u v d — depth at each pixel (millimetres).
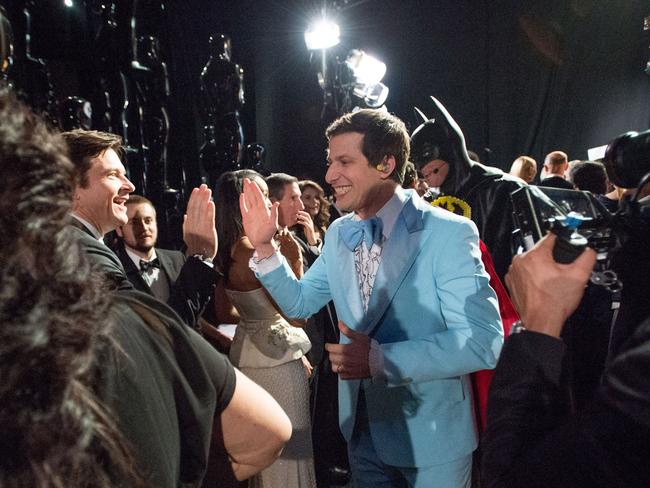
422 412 1398
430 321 1405
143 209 2516
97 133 1528
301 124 7145
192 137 5988
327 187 7211
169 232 4289
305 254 2914
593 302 918
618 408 535
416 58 7457
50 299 404
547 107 6816
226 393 683
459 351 1312
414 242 1409
